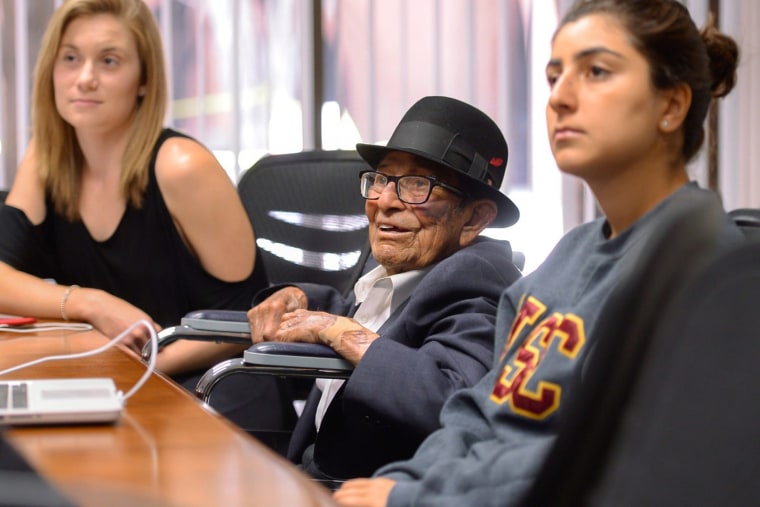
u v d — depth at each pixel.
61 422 0.92
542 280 1.21
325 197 2.48
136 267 2.32
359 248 2.41
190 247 2.35
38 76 2.27
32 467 0.75
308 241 2.46
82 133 2.27
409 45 3.94
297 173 2.52
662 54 1.07
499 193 1.71
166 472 0.75
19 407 0.92
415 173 1.71
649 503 0.81
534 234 3.87
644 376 0.79
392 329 1.60
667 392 0.81
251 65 3.89
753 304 0.79
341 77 3.93
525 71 3.90
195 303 2.36
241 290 2.36
